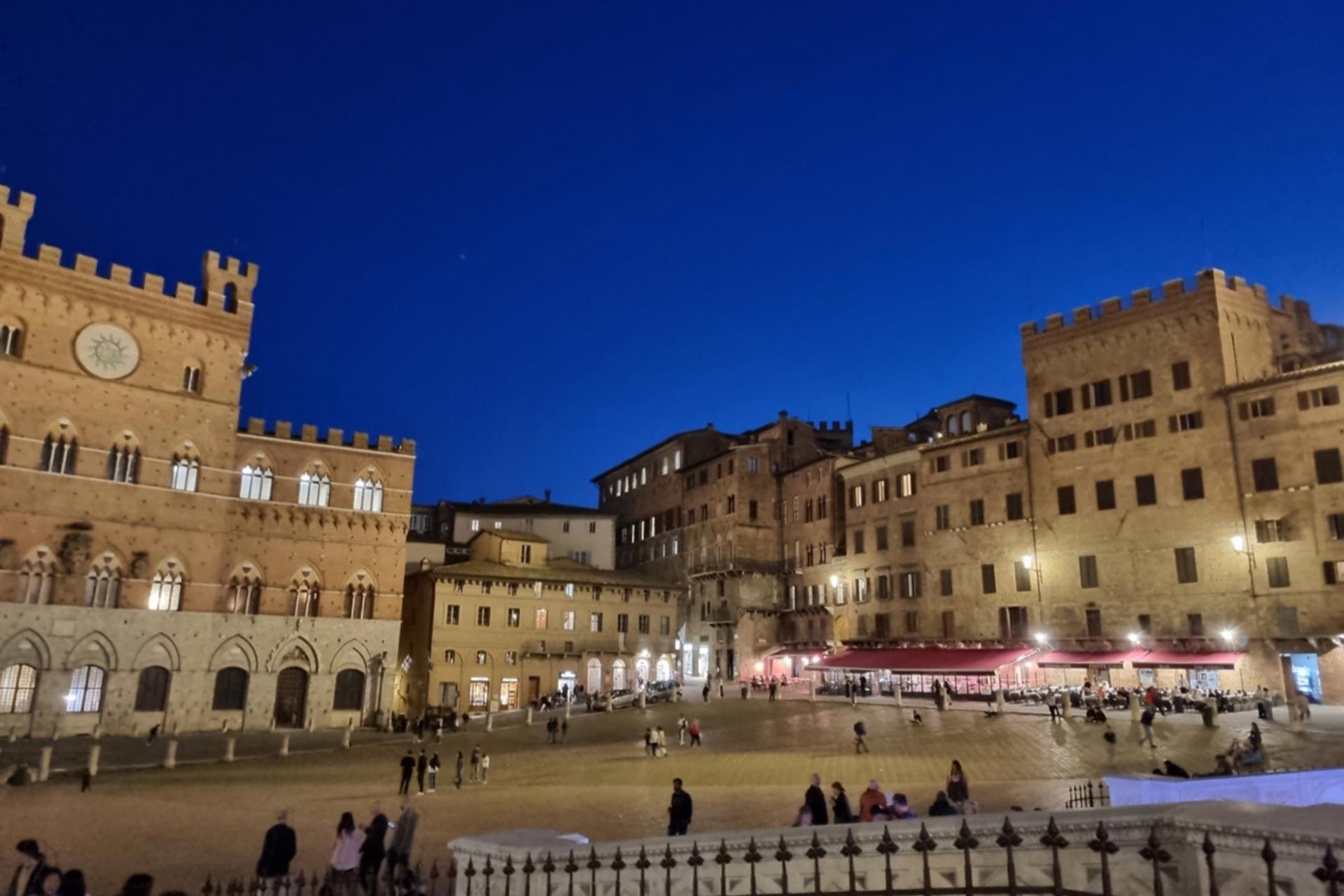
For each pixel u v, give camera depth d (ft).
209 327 248.93
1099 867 32.12
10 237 219.20
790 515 345.10
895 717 199.31
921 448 279.28
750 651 328.49
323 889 59.62
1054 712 177.78
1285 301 235.61
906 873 35.88
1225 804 31.24
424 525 417.69
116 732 218.38
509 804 118.83
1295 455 203.10
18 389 215.72
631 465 430.20
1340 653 190.49
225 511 245.45
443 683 286.87
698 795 121.08
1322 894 25.80
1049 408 249.14
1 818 114.32
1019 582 248.73
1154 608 220.64
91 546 221.05
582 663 310.24
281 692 248.73
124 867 85.51
